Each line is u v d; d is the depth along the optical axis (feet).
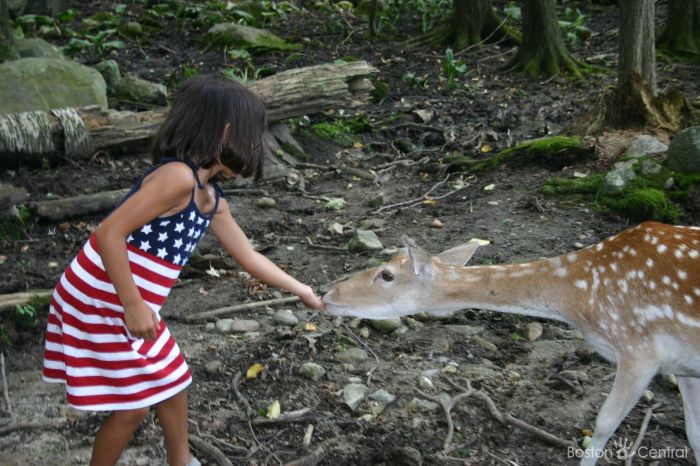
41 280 15.89
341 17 42.34
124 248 8.45
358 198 20.56
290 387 12.55
